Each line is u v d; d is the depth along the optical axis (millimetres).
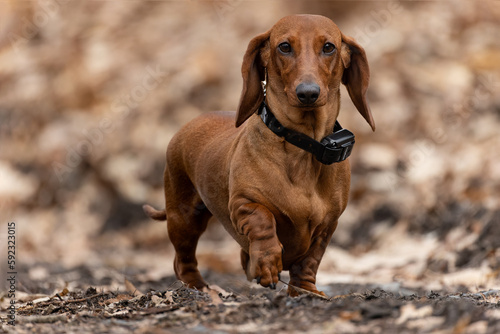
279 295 5148
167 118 15391
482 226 10070
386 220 12219
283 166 5672
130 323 5121
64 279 9562
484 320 4449
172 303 5688
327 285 8664
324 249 6109
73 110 16344
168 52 16984
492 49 15547
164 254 12773
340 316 4668
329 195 5863
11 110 16859
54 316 5379
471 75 14906
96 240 13828
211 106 15461
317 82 5332
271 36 5738
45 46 18469
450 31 16312
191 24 17766
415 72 15188
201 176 6457
